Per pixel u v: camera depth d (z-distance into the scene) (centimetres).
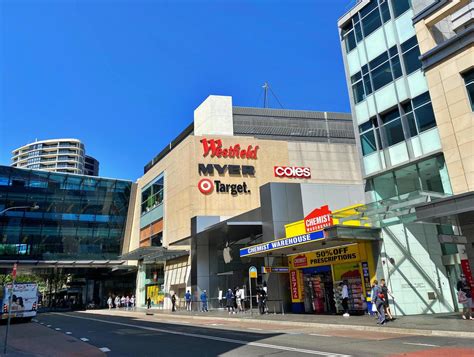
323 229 1916
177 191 4266
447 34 2148
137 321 2488
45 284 8862
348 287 2119
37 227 5572
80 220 5822
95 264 5400
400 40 2267
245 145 4244
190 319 2538
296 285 2456
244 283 3509
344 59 2664
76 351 1209
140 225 5578
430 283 1981
